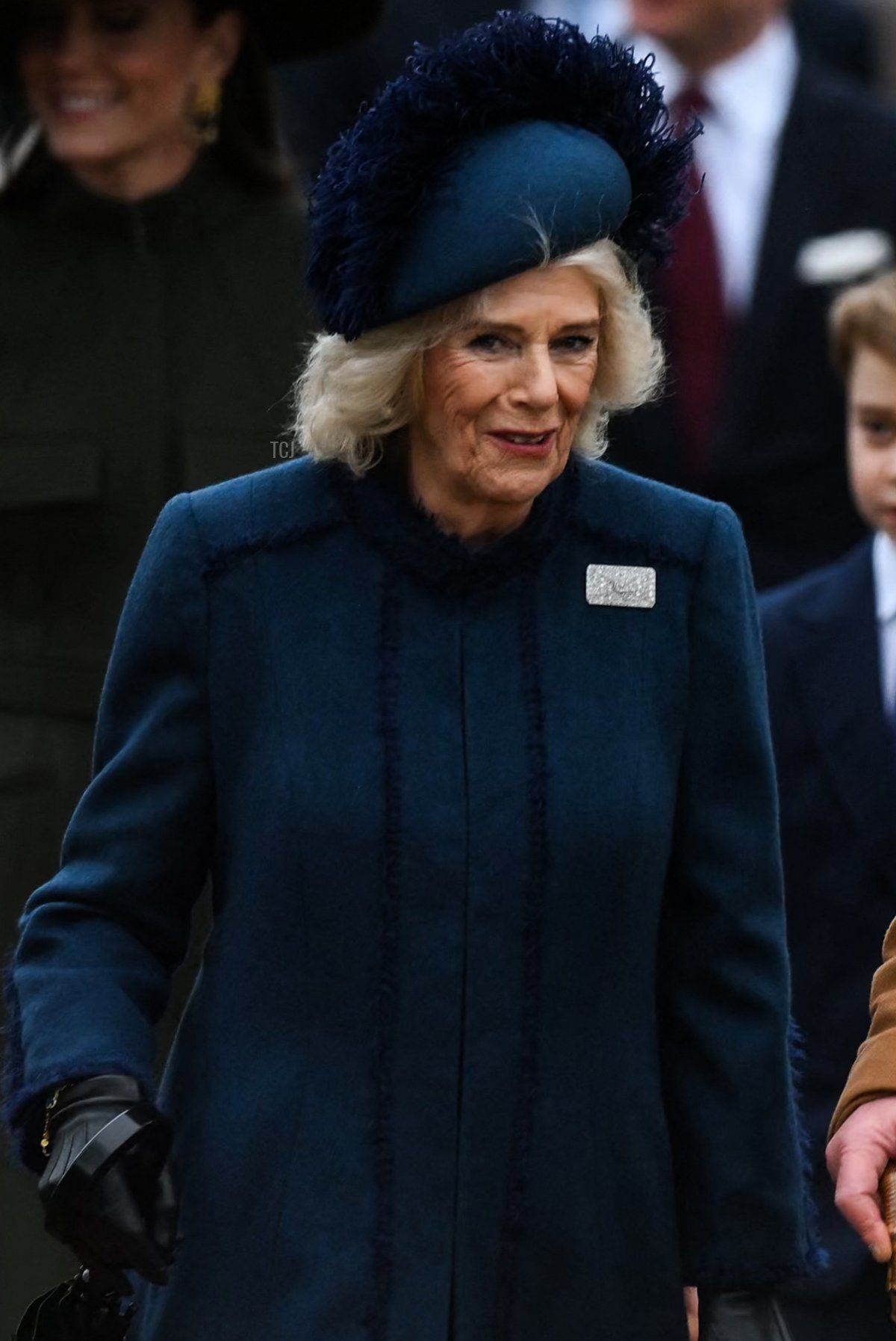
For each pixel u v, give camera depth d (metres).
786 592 13.88
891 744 13.42
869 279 16.98
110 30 13.34
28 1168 9.51
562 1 20.31
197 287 13.42
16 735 13.05
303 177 14.76
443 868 9.37
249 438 13.35
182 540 9.61
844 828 13.38
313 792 9.37
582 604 9.65
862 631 13.59
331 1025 9.41
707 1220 9.72
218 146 13.62
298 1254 9.37
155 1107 9.27
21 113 13.52
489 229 9.02
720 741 9.74
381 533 9.56
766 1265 9.70
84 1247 9.17
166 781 9.59
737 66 17.30
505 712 9.50
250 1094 9.42
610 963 9.55
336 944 9.38
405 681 9.48
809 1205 9.98
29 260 13.40
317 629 9.52
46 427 13.18
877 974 10.79
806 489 16.95
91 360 13.28
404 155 9.09
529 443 9.24
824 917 13.38
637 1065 9.63
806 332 16.95
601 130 9.30
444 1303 9.43
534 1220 9.49
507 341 9.18
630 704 9.59
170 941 9.82
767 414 16.95
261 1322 9.40
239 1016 9.48
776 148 17.23
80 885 9.63
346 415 9.42
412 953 9.38
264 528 9.59
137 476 13.20
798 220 17.12
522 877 9.42
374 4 14.02
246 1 13.66
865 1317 13.20
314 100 18.47
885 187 17.23
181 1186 9.52
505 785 9.44
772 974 9.78
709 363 17.00
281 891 9.40
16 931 12.95
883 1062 10.40
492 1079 9.42
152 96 13.41
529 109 9.18
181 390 13.30
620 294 9.36
